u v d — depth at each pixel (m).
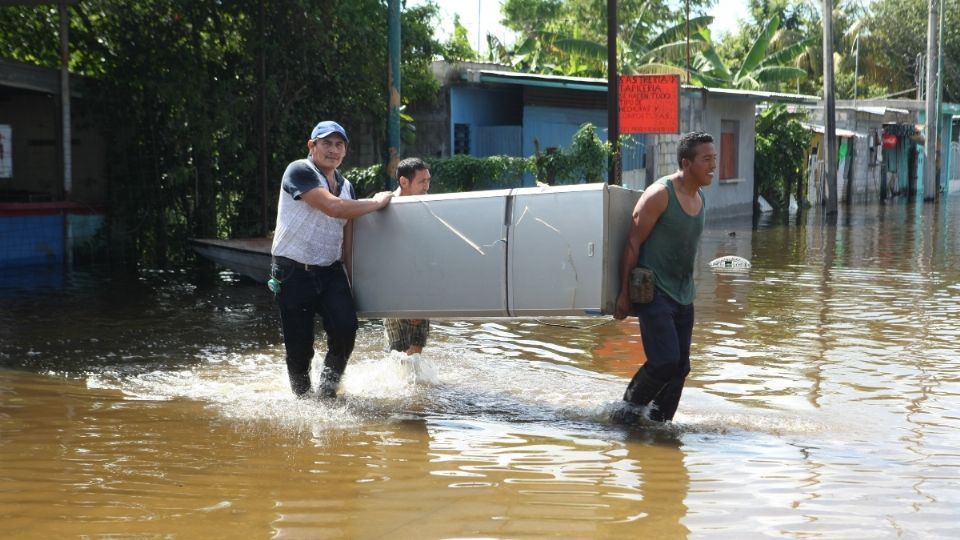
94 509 3.97
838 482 4.41
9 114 15.49
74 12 15.04
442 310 5.82
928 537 3.71
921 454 4.91
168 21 14.87
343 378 6.39
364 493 4.21
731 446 5.05
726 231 20.86
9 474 4.45
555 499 4.14
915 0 53.06
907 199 38.00
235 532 3.71
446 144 20.11
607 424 5.52
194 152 15.11
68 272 13.20
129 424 5.40
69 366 7.06
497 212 5.66
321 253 5.86
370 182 16.09
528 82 19.75
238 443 5.02
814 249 16.77
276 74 15.73
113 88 14.73
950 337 8.36
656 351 5.43
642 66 28.28
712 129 25.19
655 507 4.03
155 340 8.16
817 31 51.91
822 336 8.43
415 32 17.03
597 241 5.40
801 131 29.97
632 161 22.48
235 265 12.37
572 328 8.95
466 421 5.56
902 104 42.31
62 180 14.09
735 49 49.25
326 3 15.27
